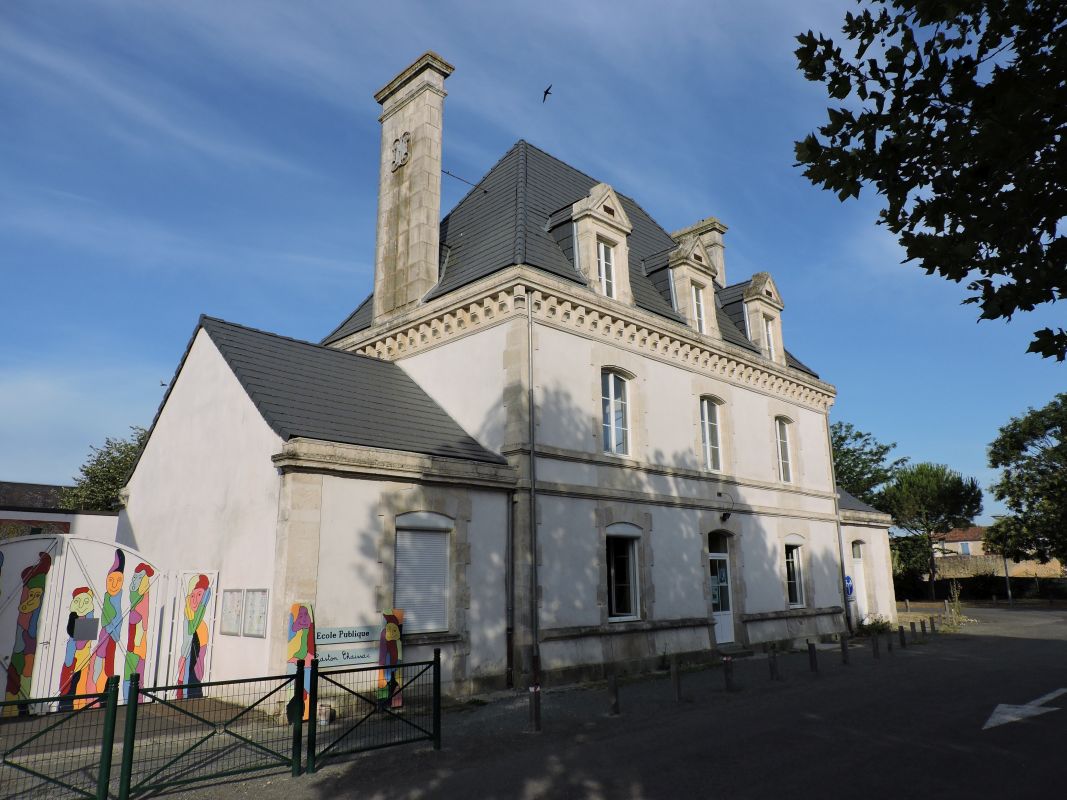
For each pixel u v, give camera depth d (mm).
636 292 17281
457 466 12312
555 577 13297
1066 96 3602
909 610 36188
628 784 6652
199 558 12320
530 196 17172
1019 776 6648
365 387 14188
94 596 11070
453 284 15648
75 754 8008
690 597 16078
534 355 13852
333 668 10297
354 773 7246
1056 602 41906
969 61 4086
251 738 8555
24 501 30781
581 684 12773
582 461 14312
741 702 10805
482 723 9648
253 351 13141
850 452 46625
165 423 14469
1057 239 3889
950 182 4102
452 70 17688
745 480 18578
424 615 11742
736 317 21328
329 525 10727
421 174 16781
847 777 6703
